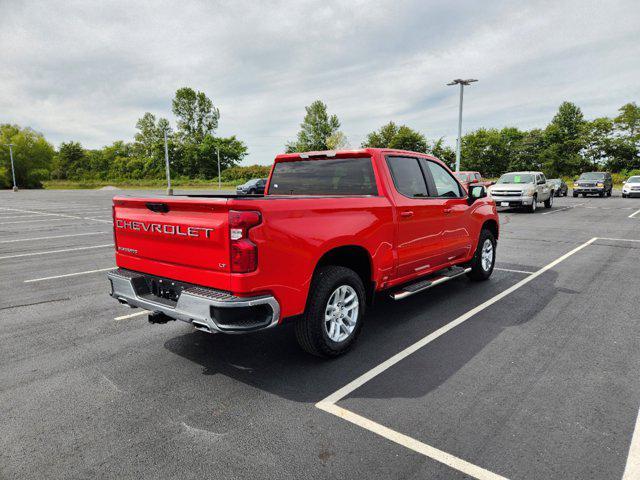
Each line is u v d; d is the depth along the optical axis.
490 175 65.25
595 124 66.44
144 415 2.91
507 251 9.16
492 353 3.85
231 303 2.88
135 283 3.64
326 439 2.60
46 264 8.23
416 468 2.32
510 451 2.45
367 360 3.74
